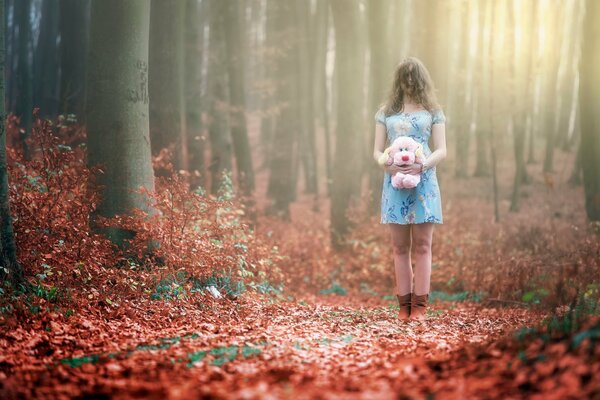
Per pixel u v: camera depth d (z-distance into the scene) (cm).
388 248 1352
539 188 2814
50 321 552
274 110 2142
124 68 778
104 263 730
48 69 1792
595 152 1462
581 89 1477
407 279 663
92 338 523
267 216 1886
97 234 767
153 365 394
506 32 2214
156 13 1198
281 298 921
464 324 630
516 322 618
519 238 1396
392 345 479
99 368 389
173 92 1203
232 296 779
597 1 1430
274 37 2155
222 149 1753
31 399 322
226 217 957
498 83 2475
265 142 3350
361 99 1697
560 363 303
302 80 2578
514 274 891
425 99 657
